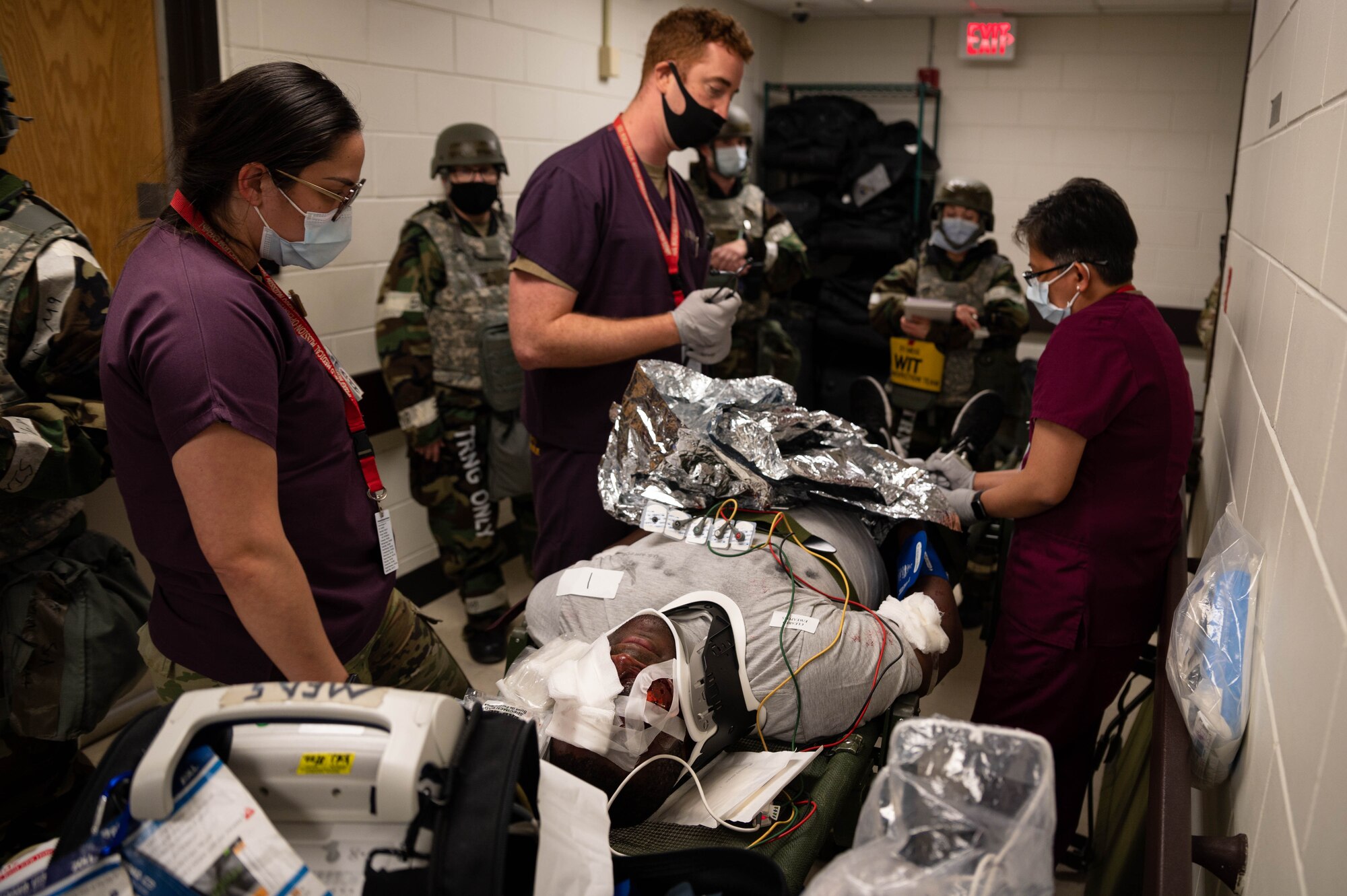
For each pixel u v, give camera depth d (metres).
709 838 1.15
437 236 2.82
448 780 0.74
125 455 1.13
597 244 1.86
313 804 0.73
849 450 1.74
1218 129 4.96
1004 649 1.77
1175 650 1.23
